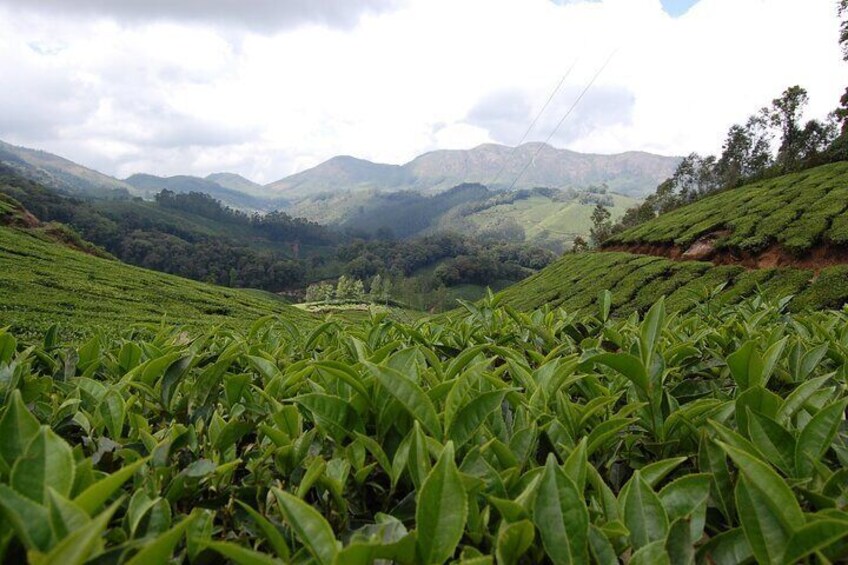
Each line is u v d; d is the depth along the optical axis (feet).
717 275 89.04
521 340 11.42
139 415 6.74
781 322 12.91
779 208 109.09
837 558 4.03
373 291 356.79
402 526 4.17
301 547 4.62
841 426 6.58
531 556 4.33
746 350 6.54
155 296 114.11
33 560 2.63
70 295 93.15
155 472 5.19
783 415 6.09
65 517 3.19
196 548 4.26
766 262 89.86
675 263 102.12
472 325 12.65
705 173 241.55
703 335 10.79
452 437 5.35
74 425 6.75
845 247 79.77
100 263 142.61
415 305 333.21
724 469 5.21
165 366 8.05
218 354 9.87
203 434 6.81
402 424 5.82
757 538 3.96
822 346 8.32
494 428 6.26
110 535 4.05
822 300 67.26
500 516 4.73
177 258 428.56
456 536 3.66
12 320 61.36
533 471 4.86
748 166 208.03
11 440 4.32
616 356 6.23
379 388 5.98
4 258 110.52
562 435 5.90
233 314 118.93
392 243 536.83
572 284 122.31
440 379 7.97
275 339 11.98
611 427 5.93
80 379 7.52
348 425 5.72
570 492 4.08
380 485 5.84
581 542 3.95
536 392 6.67
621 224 268.82
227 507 5.34
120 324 73.31
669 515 4.75
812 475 5.04
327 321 11.48
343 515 4.92
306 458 5.70
